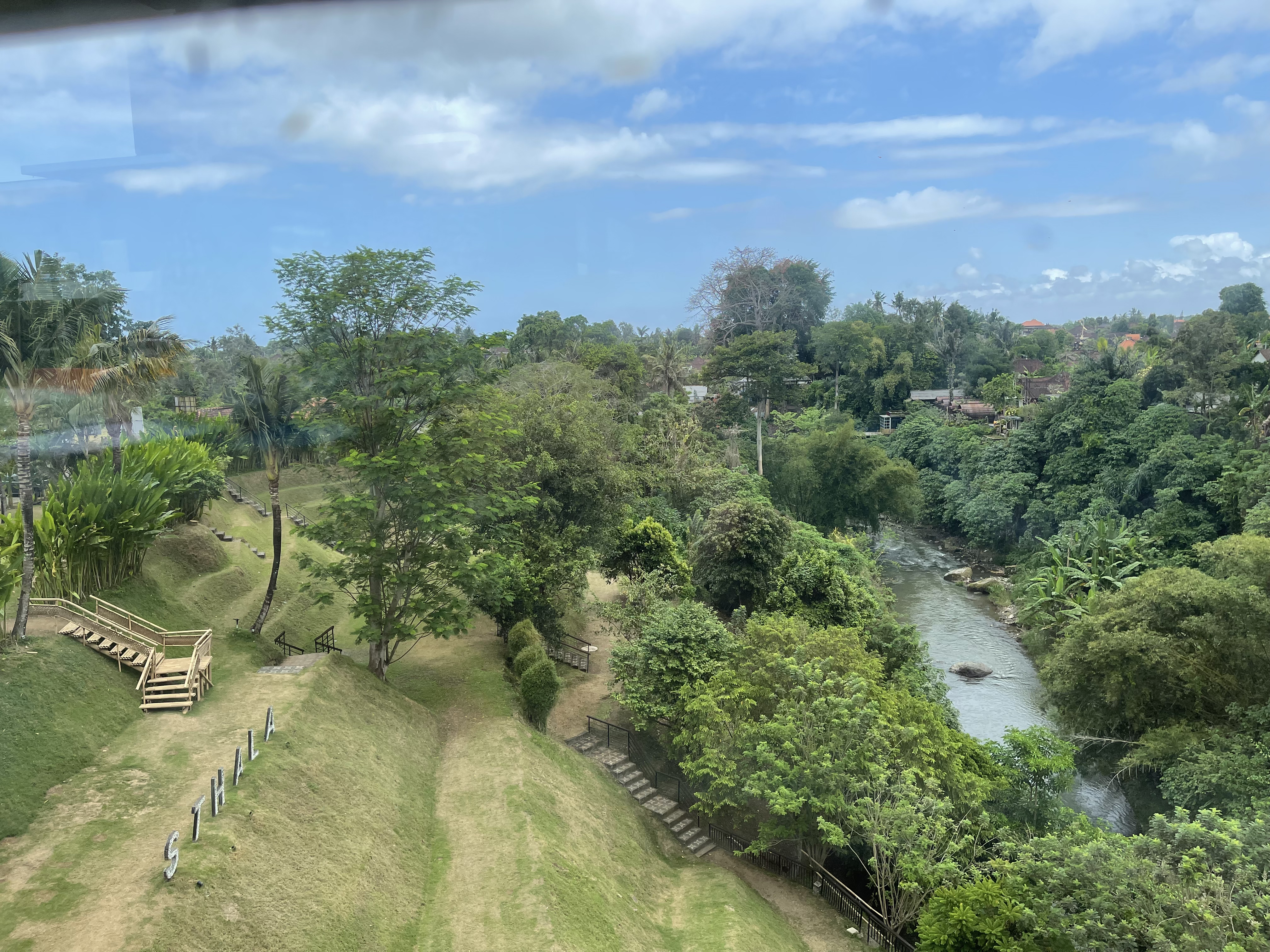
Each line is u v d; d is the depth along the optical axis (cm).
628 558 5006
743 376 10431
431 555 3441
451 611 3481
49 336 2028
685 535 6444
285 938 1920
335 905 2088
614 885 2603
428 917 2255
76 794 2238
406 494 3222
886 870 2723
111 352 2700
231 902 1925
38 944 1689
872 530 8825
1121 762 3669
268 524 5422
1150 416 7331
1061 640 5159
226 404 3681
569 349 10750
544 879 2356
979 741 4406
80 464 3309
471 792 2861
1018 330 16262
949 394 12069
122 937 1722
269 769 2428
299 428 3522
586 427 4797
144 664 2852
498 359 4703
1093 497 7231
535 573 4266
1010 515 7812
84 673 2686
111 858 1980
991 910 2316
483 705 3541
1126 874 2241
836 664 3331
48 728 2398
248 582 4259
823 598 4750
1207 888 2183
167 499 3741
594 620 5241
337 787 2542
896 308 14975
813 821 2945
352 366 3297
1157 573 4097
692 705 3152
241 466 5366
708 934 2470
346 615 4506
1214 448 6706
